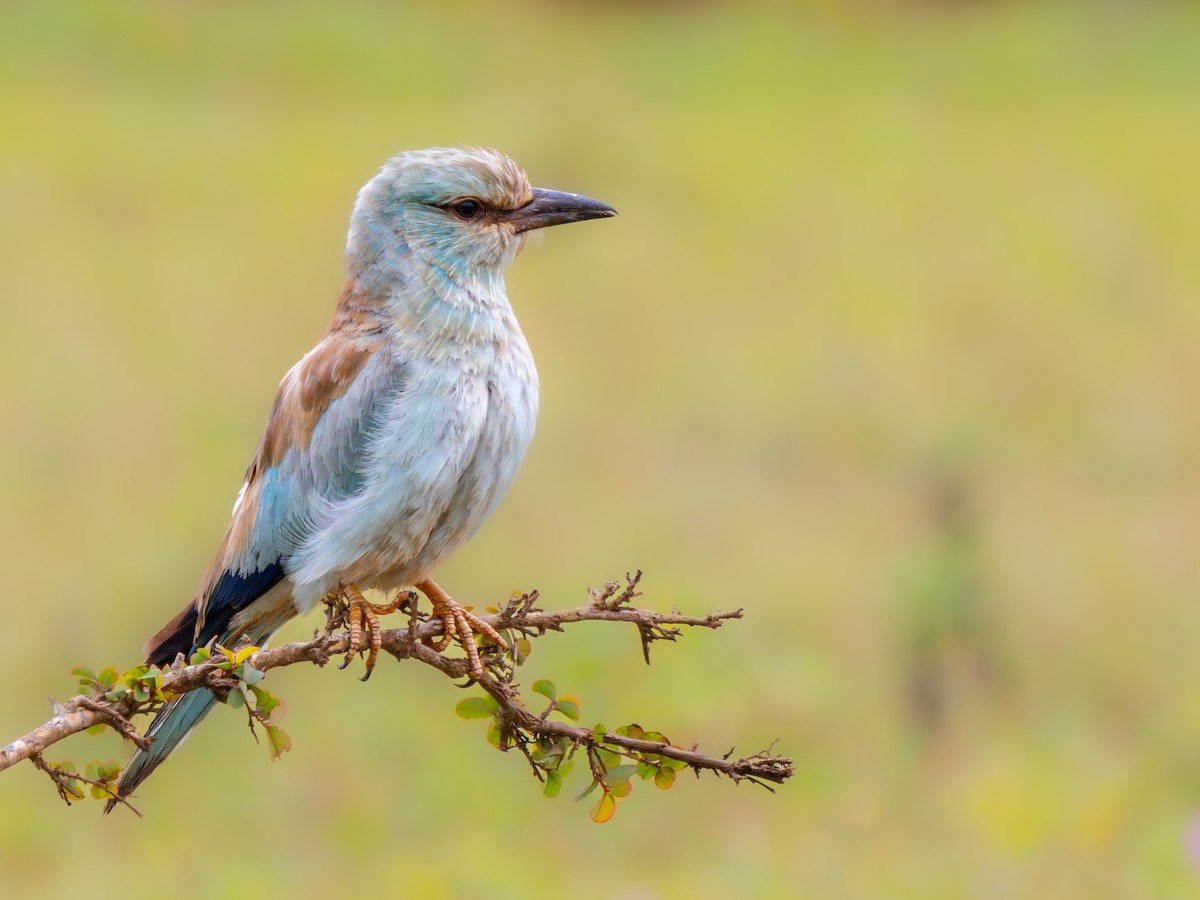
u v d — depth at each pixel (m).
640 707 12.53
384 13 35.84
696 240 25.89
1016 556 15.81
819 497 17.38
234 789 11.85
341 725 12.62
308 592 7.32
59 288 22.75
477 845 11.12
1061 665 13.62
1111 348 22.11
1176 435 19.17
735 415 19.67
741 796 11.72
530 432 7.55
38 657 13.67
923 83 33.78
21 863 11.02
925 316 23.09
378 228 7.58
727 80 33.59
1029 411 20.02
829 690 13.04
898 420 19.56
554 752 5.82
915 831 11.10
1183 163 29.28
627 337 22.20
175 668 5.46
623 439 18.81
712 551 15.99
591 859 10.99
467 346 7.38
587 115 31.22
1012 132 31.11
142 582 15.02
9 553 15.56
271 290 23.17
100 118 29.52
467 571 15.36
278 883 10.61
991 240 26.03
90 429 18.56
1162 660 13.73
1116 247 25.52
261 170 27.69
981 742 12.45
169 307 22.41
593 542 16.11
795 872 10.56
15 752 5.10
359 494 7.20
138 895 10.45
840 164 29.50
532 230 7.82
